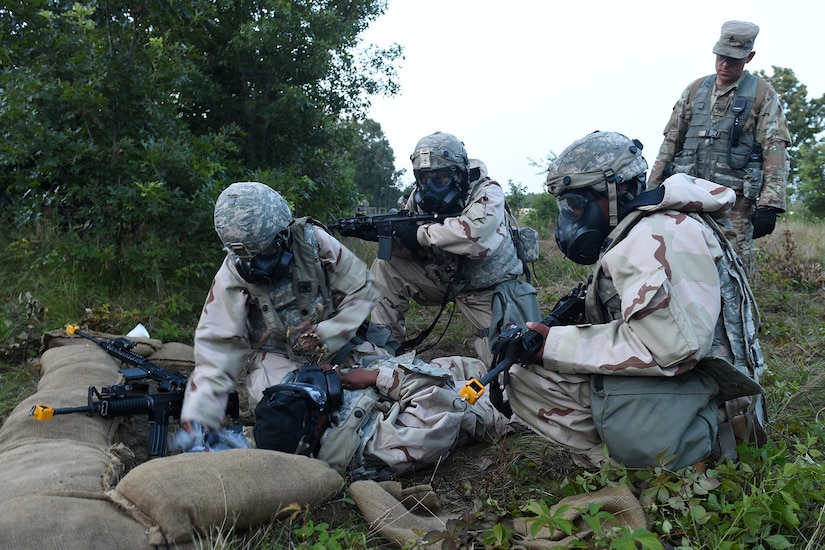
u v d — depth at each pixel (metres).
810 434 3.17
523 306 4.38
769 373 4.02
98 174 5.85
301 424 2.90
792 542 2.39
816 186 17.19
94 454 2.79
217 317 3.29
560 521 2.26
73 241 5.68
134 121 6.07
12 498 2.27
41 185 6.22
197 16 6.57
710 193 2.81
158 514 2.24
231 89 7.83
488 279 4.41
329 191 8.33
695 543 2.30
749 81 5.30
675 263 2.54
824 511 2.41
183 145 5.97
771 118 5.19
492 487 2.98
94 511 2.24
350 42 8.24
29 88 5.61
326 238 3.55
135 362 3.53
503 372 2.90
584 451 2.83
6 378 4.35
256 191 3.19
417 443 3.02
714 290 2.55
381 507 2.60
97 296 5.45
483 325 4.50
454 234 4.18
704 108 5.42
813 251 8.47
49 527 2.10
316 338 3.40
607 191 2.78
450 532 2.36
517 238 4.61
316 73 7.73
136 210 5.64
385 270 4.75
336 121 8.84
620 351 2.60
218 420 3.15
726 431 2.81
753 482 2.60
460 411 3.24
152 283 5.69
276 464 2.60
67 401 3.27
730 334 2.69
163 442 3.15
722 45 5.20
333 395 3.05
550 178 2.86
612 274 2.67
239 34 7.27
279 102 7.48
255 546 2.42
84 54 5.83
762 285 6.63
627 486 2.55
